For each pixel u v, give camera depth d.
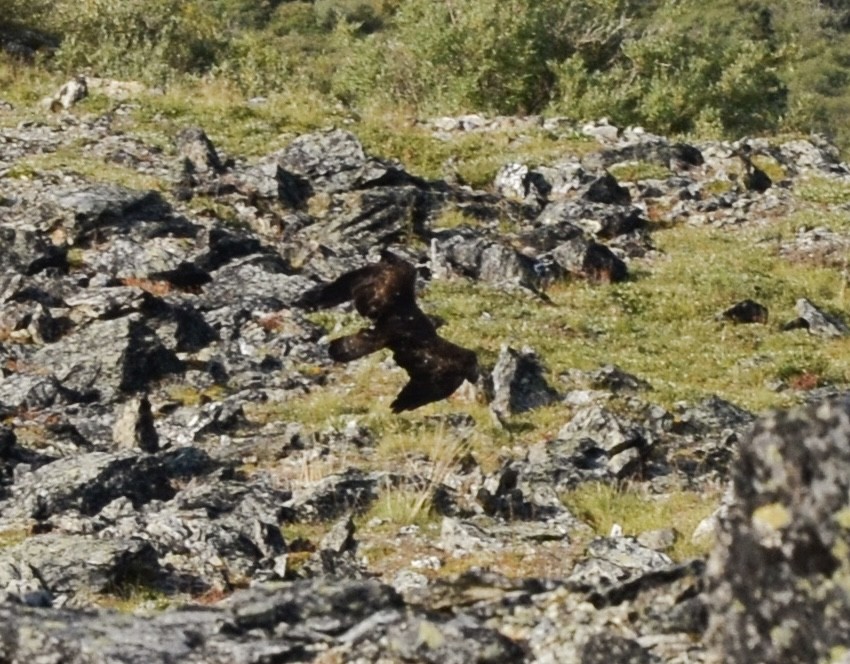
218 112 158.62
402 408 36.00
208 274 118.94
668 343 112.50
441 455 81.62
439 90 198.75
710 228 141.88
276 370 101.81
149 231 125.12
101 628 37.75
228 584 62.56
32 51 184.88
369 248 129.75
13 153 143.62
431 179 146.88
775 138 163.75
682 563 38.59
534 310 116.62
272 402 95.62
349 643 36.47
